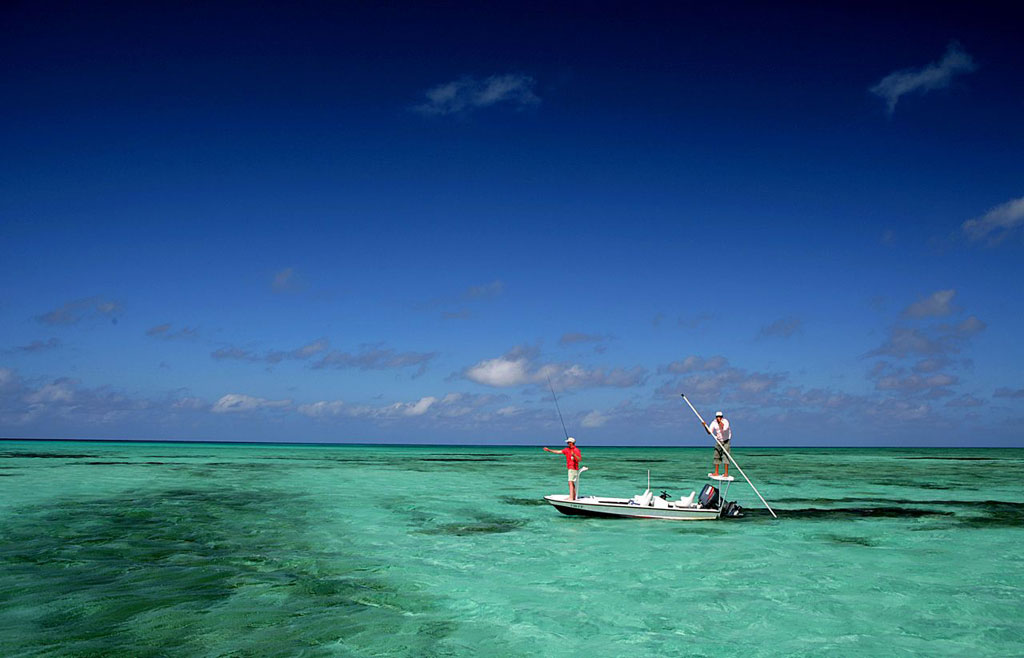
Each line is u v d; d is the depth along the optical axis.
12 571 14.24
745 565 15.48
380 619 11.13
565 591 13.09
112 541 17.95
